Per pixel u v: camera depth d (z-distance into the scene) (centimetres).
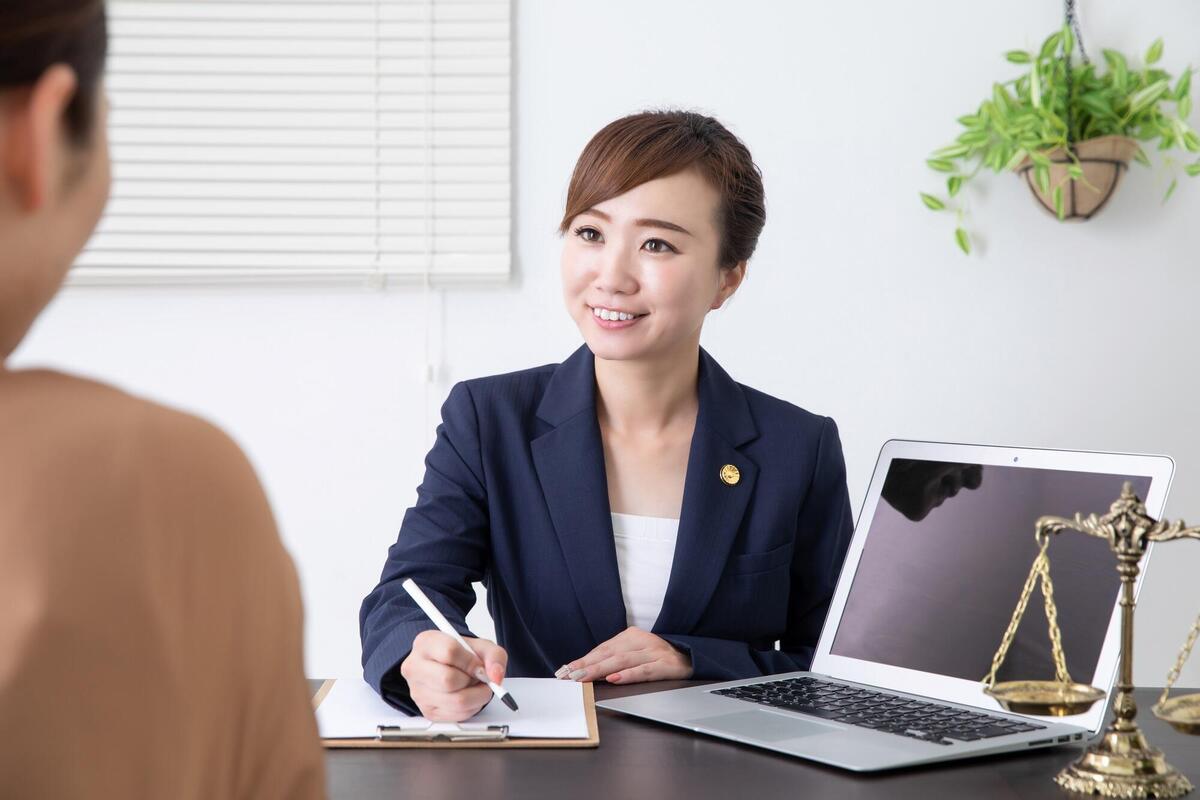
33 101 40
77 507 38
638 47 223
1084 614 104
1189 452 226
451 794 87
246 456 44
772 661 136
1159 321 226
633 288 139
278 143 222
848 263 225
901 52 224
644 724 107
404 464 225
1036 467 114
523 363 225
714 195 140
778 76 224
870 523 127
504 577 147
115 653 37
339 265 222
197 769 39
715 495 146
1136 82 216
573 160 223
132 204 221
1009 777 91
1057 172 213
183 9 221
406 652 111
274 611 43
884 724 103
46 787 36
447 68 222
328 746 99
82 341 222
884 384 226
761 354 226
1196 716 84
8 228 41
